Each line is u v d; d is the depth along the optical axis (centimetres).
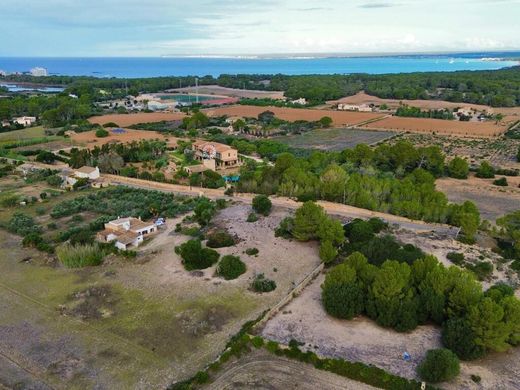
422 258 6469
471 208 8406
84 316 5731
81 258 7050
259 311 5766
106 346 5141
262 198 9019
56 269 7006
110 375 4681
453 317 5091
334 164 11250
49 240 8069
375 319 5384
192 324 5516
